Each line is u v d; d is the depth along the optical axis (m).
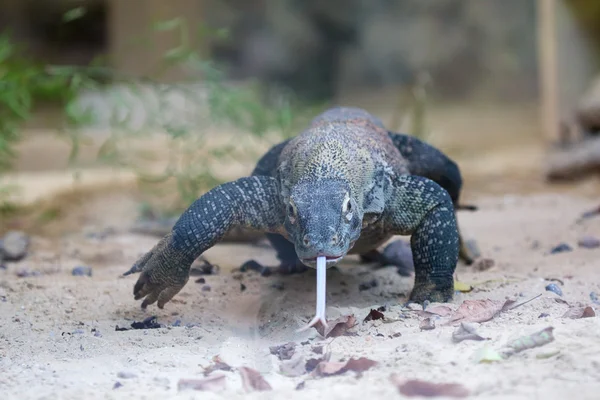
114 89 17.56
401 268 11.16
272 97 24.78
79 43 45.94
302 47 44.69
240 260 12.25
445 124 36.44
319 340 7.61
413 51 45.53
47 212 17.06
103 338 8.12
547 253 11.71
